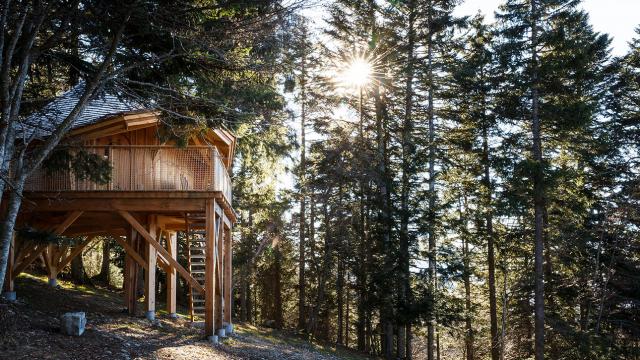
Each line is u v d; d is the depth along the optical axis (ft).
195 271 65.82
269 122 42.27
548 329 76.89
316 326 107.65
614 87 99.25
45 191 47.65
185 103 39.04
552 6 73.05
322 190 93.20
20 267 50.55
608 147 89.40
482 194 88.22
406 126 90.27
